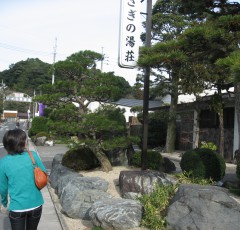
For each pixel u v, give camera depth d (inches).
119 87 406.6
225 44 262.2
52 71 413.4
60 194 322.0
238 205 203.3
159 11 739.4
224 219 196.1
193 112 854.5
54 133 392.8
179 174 319.3
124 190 279.9
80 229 241.1
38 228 245.0
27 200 155.9
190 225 197.9
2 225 251.8
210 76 408.5
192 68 331.6
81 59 410.0
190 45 257.9
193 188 212.7
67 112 377.1
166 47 253.3
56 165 410.0
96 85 393.7
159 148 892.0
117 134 398.9
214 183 325.1
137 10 327.9
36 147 1005.8
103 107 406.0
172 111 815.7
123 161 421.4
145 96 340.5
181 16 698.8
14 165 157.5
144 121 339.9
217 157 334.6
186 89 537.0
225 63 199.8
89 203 269.3
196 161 328.5
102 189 296.0
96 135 398.3
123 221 216.7
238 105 305.6
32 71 3695.9
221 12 316.5
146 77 339.3
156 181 279.7
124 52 324.8
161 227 211.8
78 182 295.0
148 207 223.1
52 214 282.0
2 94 3639.3
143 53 262.4
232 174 481.4
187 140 816.3
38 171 159.9
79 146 396.8
